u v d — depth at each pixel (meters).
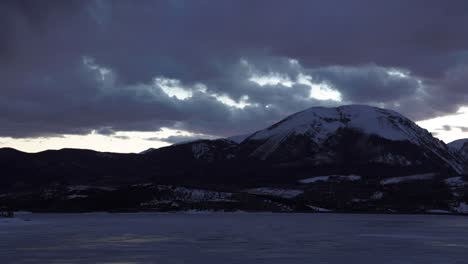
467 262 79.12
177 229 151.50
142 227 163.50
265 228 158.12
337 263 77.31
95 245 101.00
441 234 136.62
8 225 179.12
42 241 109.69
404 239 118.44
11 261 78.25
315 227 166.12
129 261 78.38
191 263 76.44
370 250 94.00
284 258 82.25
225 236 124.06
